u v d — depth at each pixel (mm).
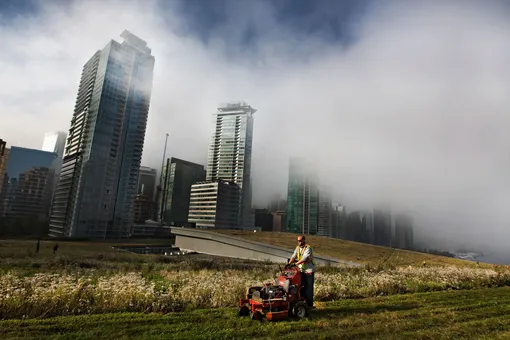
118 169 148500
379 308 9898
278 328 7512
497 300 11344
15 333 6777
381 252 50688
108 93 148125
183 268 25578
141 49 168375
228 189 191125
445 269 20766
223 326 7637
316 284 13398
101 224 137875
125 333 6930
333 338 6844
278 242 65812
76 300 9242
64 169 161125
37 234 159375
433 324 8109
